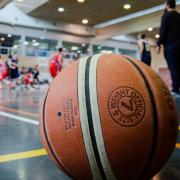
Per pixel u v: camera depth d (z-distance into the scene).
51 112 0.95
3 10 15.03
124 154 0.85
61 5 13.08
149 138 0.87
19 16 15.45
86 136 0.86
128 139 0.85
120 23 15.86
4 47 16.00
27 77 13.67
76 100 0.89
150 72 0.99
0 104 4.59
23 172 1.22
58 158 0.94
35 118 2.94
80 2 12.38
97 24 17.34
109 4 12.64
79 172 0.91
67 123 0.89
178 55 4.81
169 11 4.80
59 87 0.96
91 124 0.85
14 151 1.58
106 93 0.87
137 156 0.87
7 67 12.99
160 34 4.86
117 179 0.89
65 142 0.90
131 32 15.79
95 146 0.85
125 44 20.59
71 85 0.93
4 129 2.27
